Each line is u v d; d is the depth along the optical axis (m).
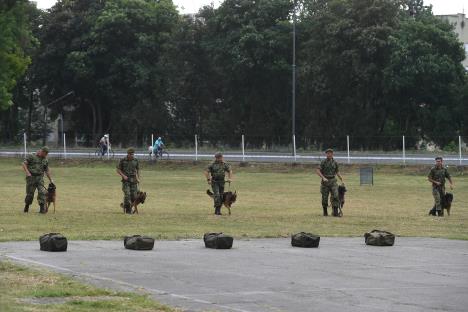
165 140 96.25
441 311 11.31
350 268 15.65
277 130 92.31
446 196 29.80
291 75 88.38
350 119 85.56
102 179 53.38
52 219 25.23
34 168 27.70
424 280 14.23
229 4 91.31
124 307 10.96
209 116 97.88
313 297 12.23
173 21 98.56
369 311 11.20
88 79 98.19
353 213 30.28
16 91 105.25
